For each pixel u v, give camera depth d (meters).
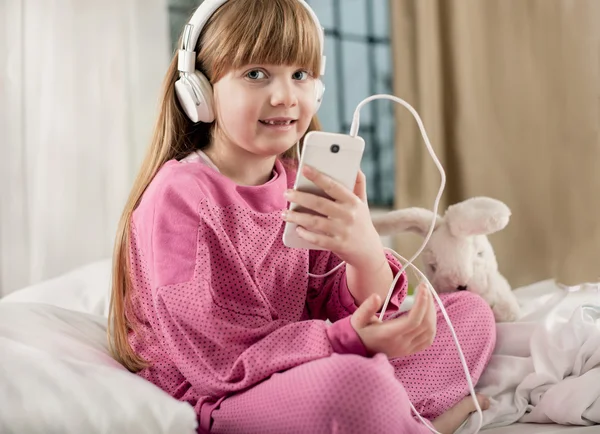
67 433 0.83
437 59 2.64
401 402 0.86
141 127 2.28
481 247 1.32
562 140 2.36
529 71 2.45
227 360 0.96
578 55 2.32
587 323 1.16
